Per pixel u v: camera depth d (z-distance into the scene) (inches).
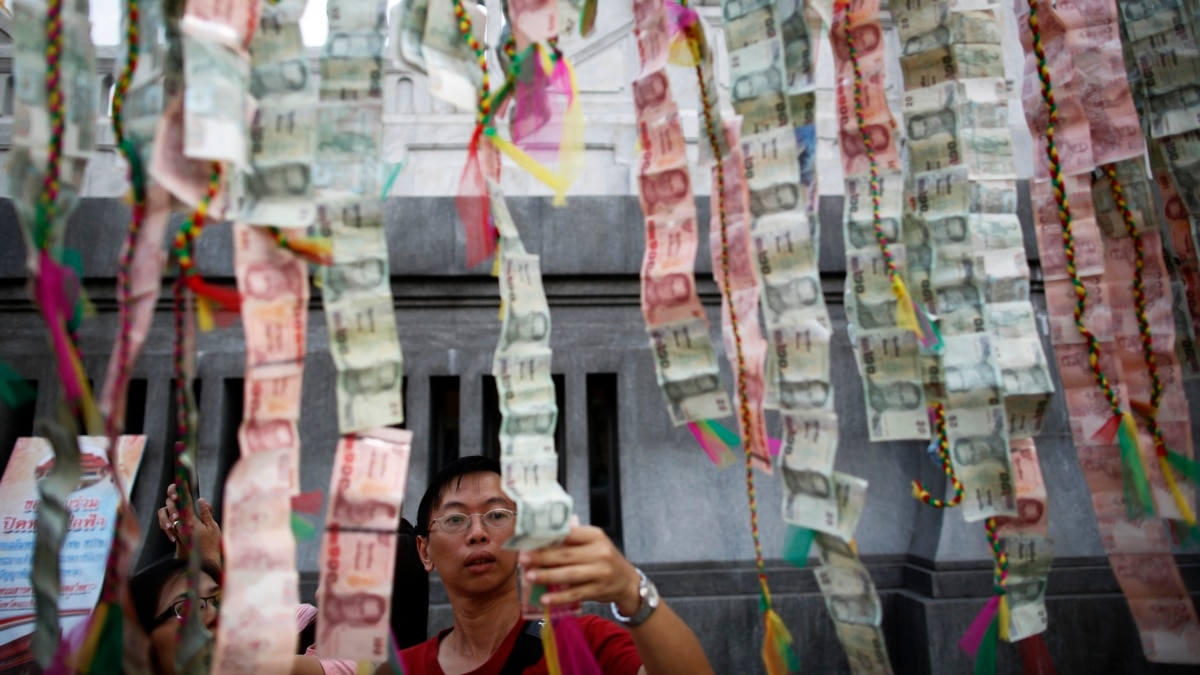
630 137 195.8
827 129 187.2
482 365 173.3
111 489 155.9
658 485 168.2
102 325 172.9
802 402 47.1
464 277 176.7
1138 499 49.3
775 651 47.1
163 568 64.2
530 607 47.2
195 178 38.1
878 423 49.8
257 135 42.1
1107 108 53.3
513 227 51.3
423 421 169.8
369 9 49.3
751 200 50.4
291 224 41.1
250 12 39.7
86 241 172.6
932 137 53.7
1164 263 57.1
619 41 204.5
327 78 48.5
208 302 40.6
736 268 50.2
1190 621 47.6
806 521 45.9
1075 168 53.1
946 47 53.8
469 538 68.4
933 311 52.6
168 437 165.5
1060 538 157.0
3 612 143.2
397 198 180.4
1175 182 56.7
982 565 151.3
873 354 50.8
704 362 51.7
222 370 170.2
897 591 161.0
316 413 168.4
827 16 53.7
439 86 48.1
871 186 52.1
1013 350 52.0
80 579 145.9
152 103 39.8
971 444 48.1
